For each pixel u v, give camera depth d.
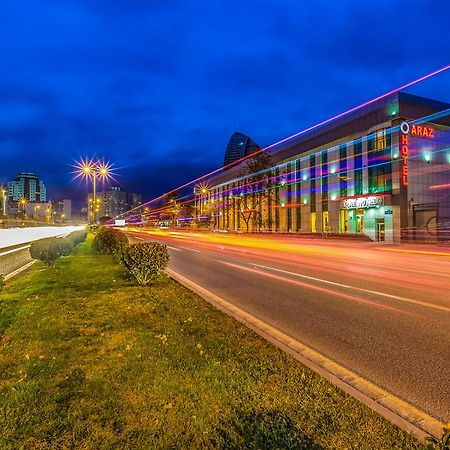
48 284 10.22
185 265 16.33
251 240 43.09
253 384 3.85
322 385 3.86
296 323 6.67
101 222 82.31
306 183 55.38
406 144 38.56
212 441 2.87
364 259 19.42
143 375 4.04
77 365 4.36
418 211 38.12
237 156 176.62
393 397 3.79
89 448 2.79
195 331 5.76
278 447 2.76
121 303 7.74
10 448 2.79
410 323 6.66
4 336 5.50
